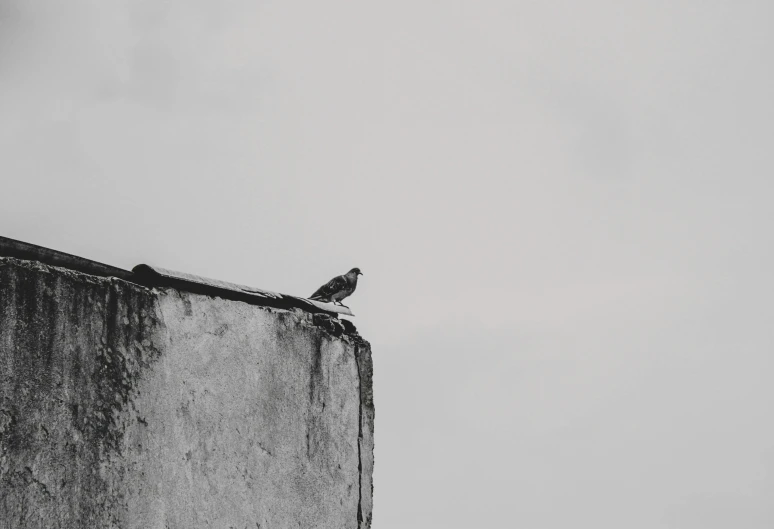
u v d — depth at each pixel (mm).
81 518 9586
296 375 12828
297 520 12289
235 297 12250
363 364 14281
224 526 11148
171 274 11305
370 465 13922
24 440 9258
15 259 9648
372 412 14227
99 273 10500
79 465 9688
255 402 12031
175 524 10547
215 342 11664
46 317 9742
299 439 12641
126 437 10234
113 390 10227
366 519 13586
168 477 10602
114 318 10430
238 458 11586
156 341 10867
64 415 9672
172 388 10914
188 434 10977
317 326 13500
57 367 9719
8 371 9273
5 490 9008
